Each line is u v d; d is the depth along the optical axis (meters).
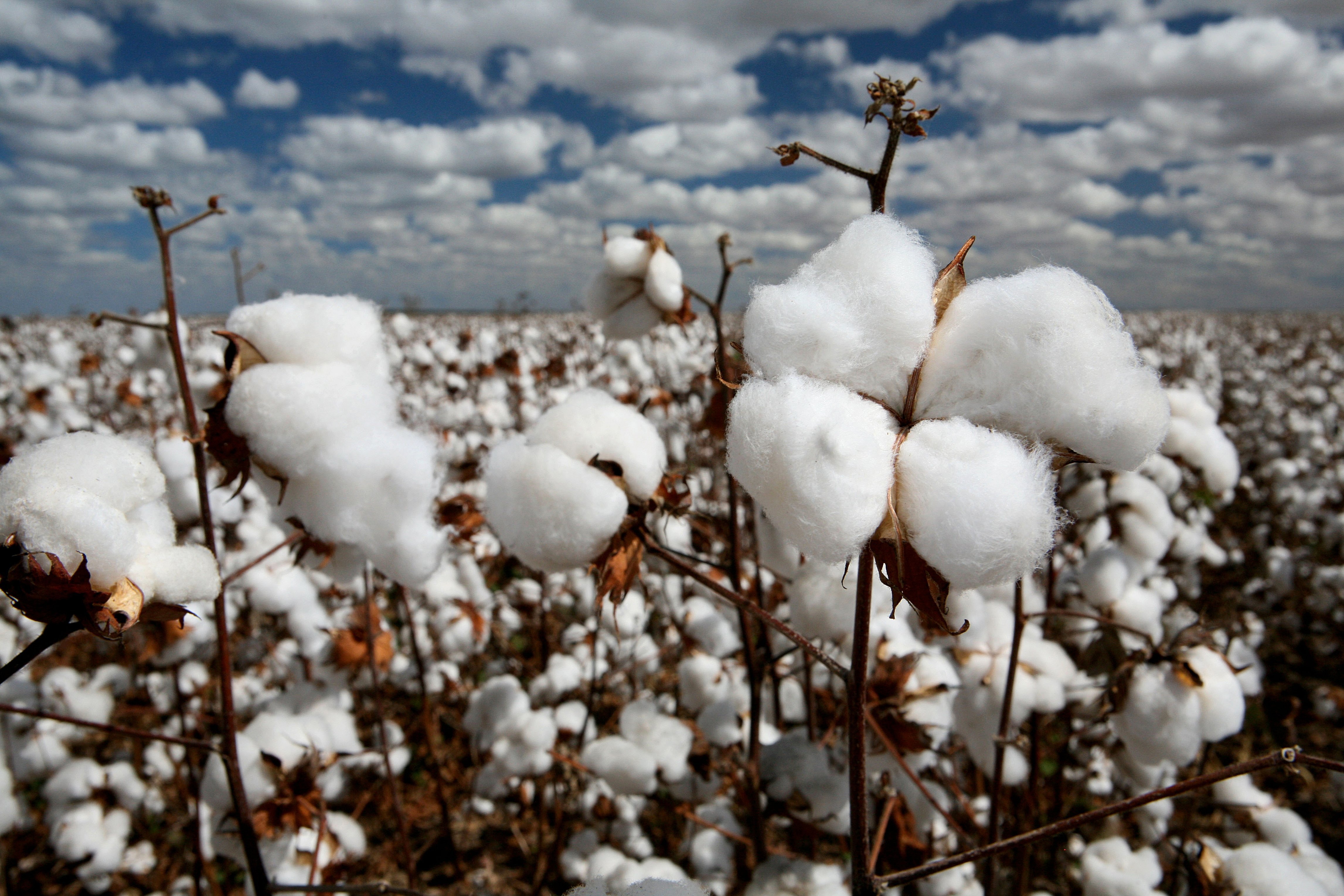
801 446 0.94
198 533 4.71
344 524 1.70
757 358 1.06
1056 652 2.55
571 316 31.22
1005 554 0.91
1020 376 0.97
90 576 1.09
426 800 4.14
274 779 2.26
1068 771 3.63
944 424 0.95
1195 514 5.72
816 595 2.34
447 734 4.66
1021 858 2.51
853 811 1.23
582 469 1.52
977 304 0.99
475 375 8.87
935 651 2.50
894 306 0.98
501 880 3.65
